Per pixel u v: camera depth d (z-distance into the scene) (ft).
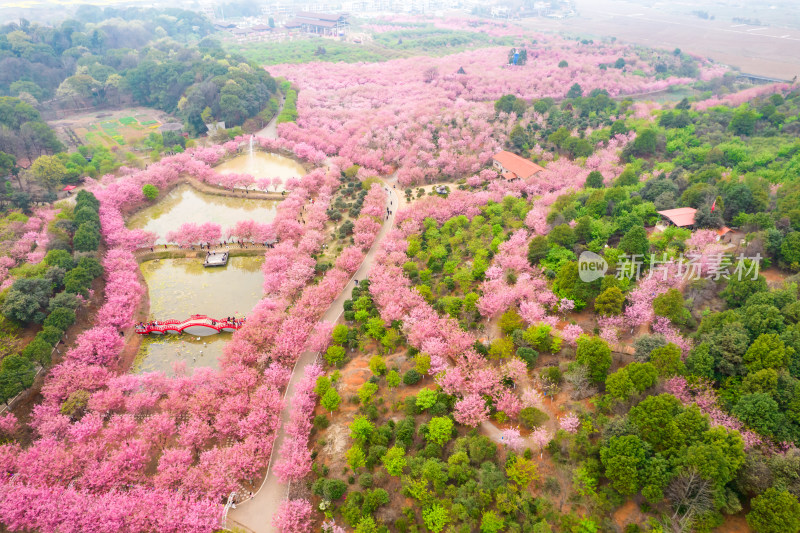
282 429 226.99
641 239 274.16
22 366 243.40
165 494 189.37
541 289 272.51
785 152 408.67
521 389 220.02
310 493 195.42
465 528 164.14
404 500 186.91
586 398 211.20
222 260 353.72
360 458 193.77
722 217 314.76
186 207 442.50
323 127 576.61
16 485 195.93
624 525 167.63
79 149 510.99
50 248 334.85
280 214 385.50
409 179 447.01
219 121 616.39
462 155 483.51
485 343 246.68
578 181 401.90
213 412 225.15
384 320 266.57
